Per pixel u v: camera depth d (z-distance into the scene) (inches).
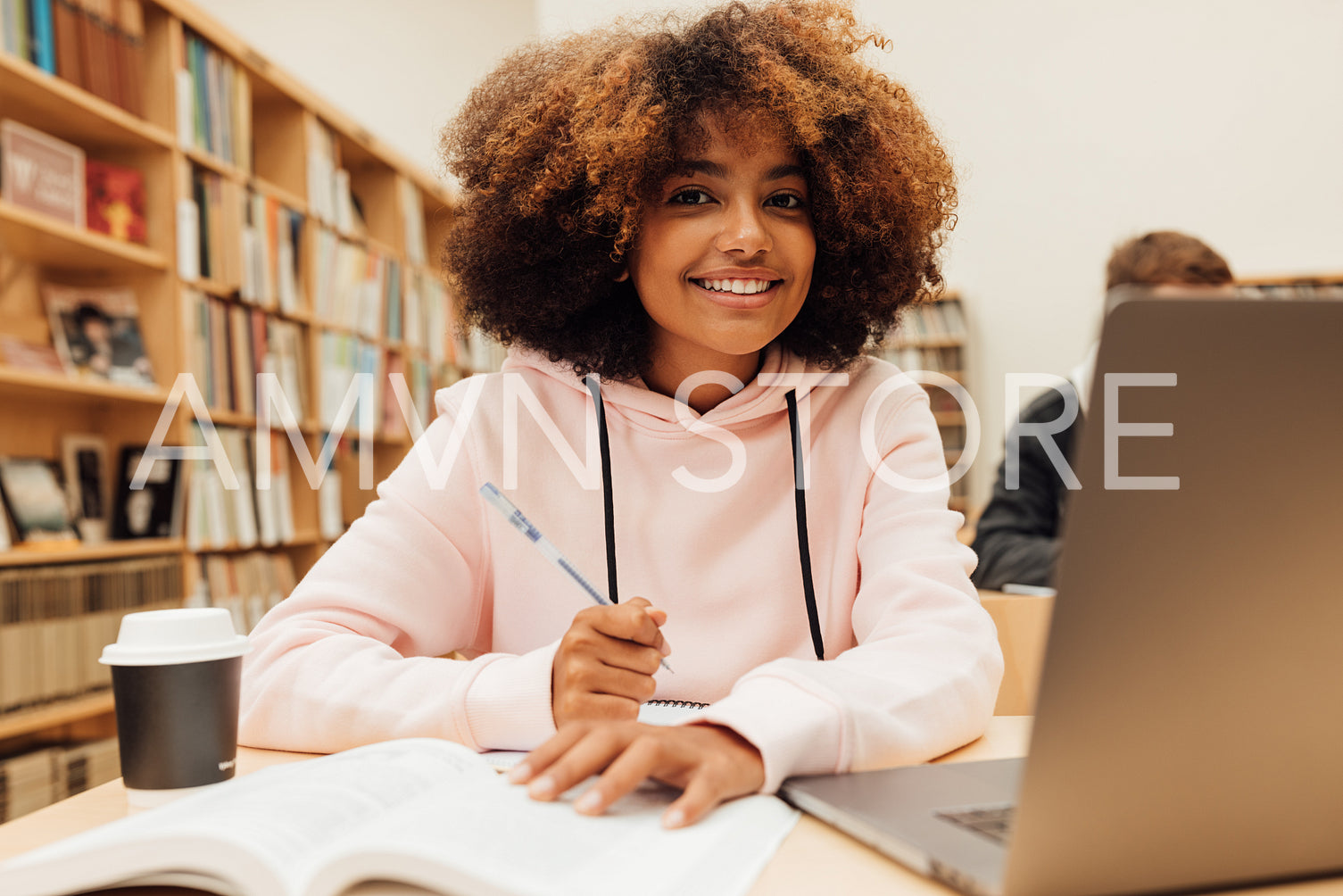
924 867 17.6
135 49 109.8
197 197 118.0
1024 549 79.4
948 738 26.4
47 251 104.6
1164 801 15.4
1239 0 193.6
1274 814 16.0
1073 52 198.8
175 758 24.2
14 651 90.0
